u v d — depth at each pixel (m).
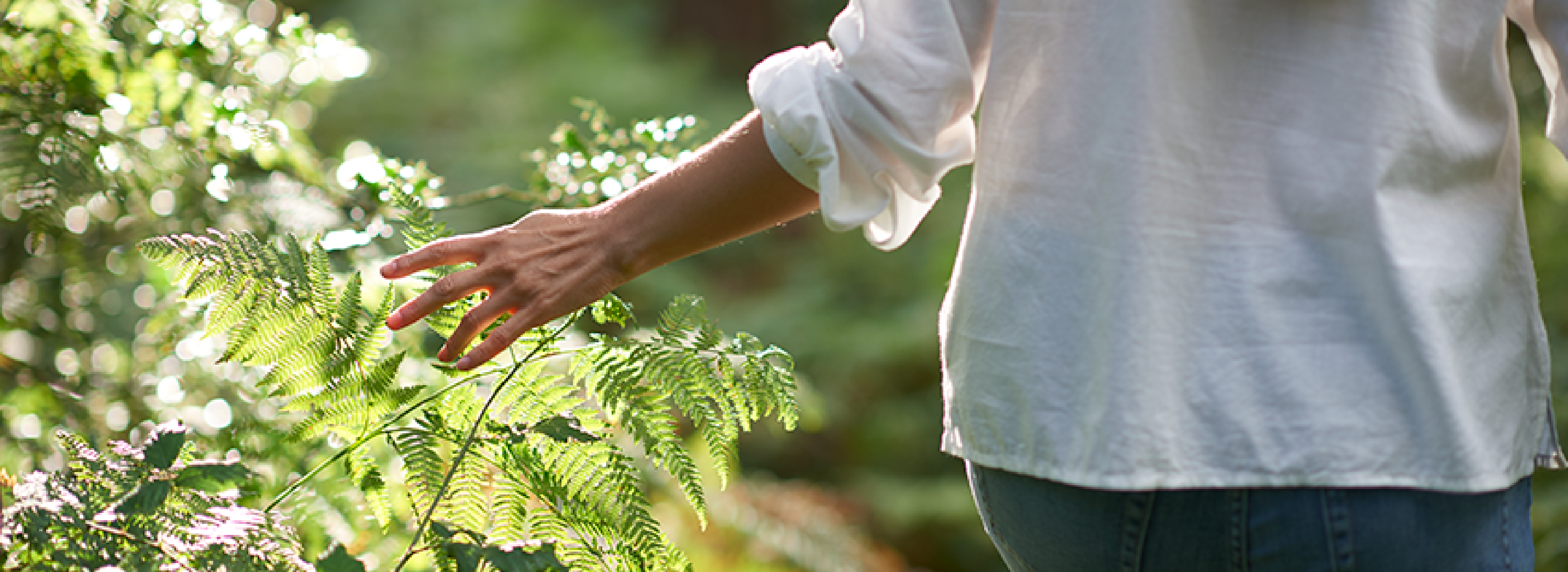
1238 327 1.85
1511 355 1.92
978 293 1.92
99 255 2.52
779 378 2.11
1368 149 1.86
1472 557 1.89
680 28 13.55
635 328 2.26
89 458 1.95
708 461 5.04
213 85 2.46
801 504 5.43
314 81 2.61
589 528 2.08
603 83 10.95
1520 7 2.00
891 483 7.95
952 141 1.98
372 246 2.51
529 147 9.58
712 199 1.99
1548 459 1.96
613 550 2.08
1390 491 1.86
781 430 8.51
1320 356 1.85
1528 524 1.94
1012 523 1.97
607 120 2.59
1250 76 1.87
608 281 2.02
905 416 8.69
